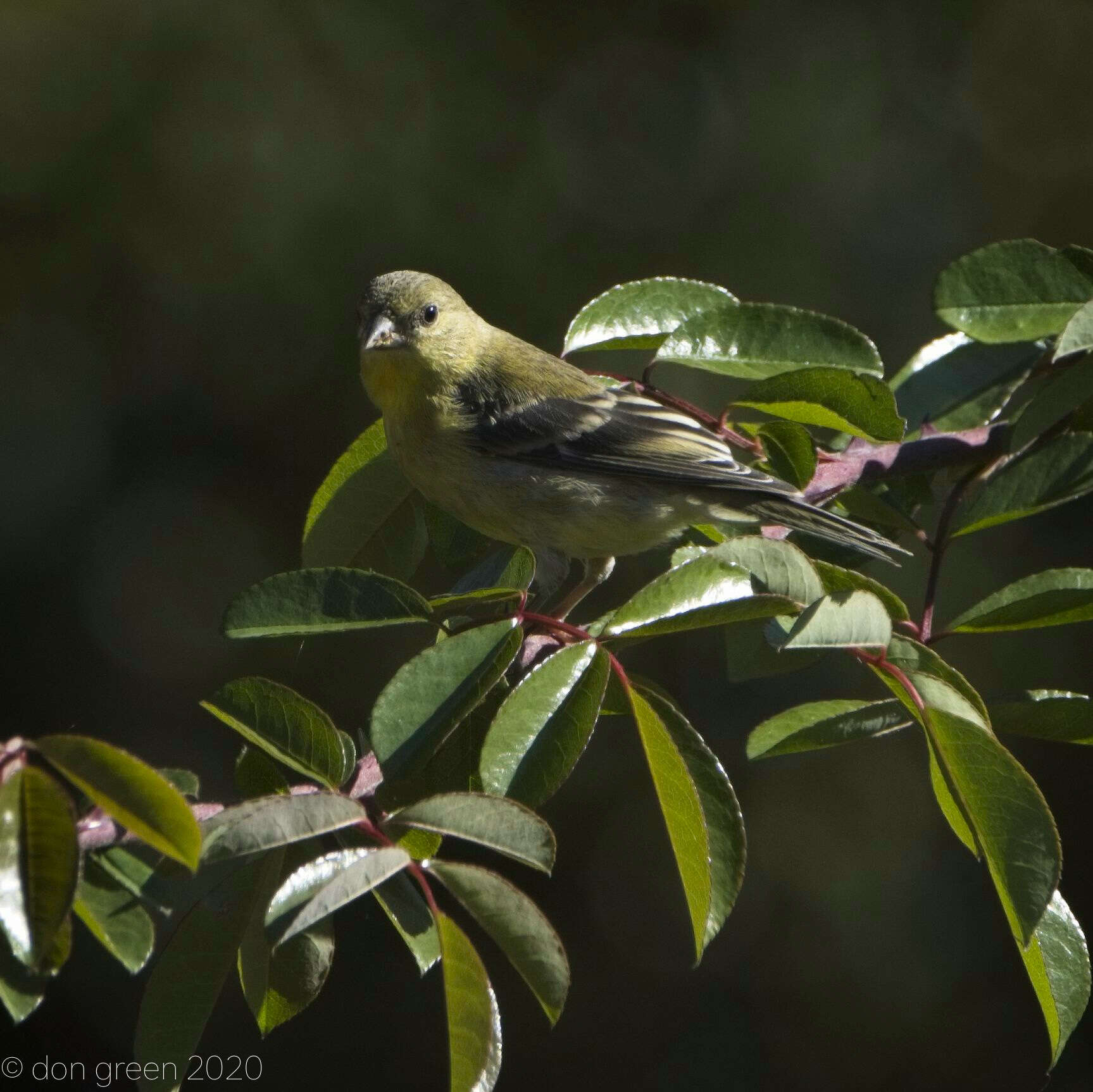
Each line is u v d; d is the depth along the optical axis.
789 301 13.62
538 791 4.05
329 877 3.58
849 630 4.23
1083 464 5.45
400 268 13.38
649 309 6.69
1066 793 12.99
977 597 12.09
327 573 4.52
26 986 3.52
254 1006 4.18
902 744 13.02
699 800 4.00
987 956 12.45
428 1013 12.62
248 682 4.21
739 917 13.15
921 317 13.68
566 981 3.57
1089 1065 12.04
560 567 7.30
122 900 4.01
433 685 4.24
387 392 7.13
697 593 4.36
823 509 6.44
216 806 4.07
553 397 7.00
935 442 6.54
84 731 13.17
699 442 6.57
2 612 13.27
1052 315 6.38
